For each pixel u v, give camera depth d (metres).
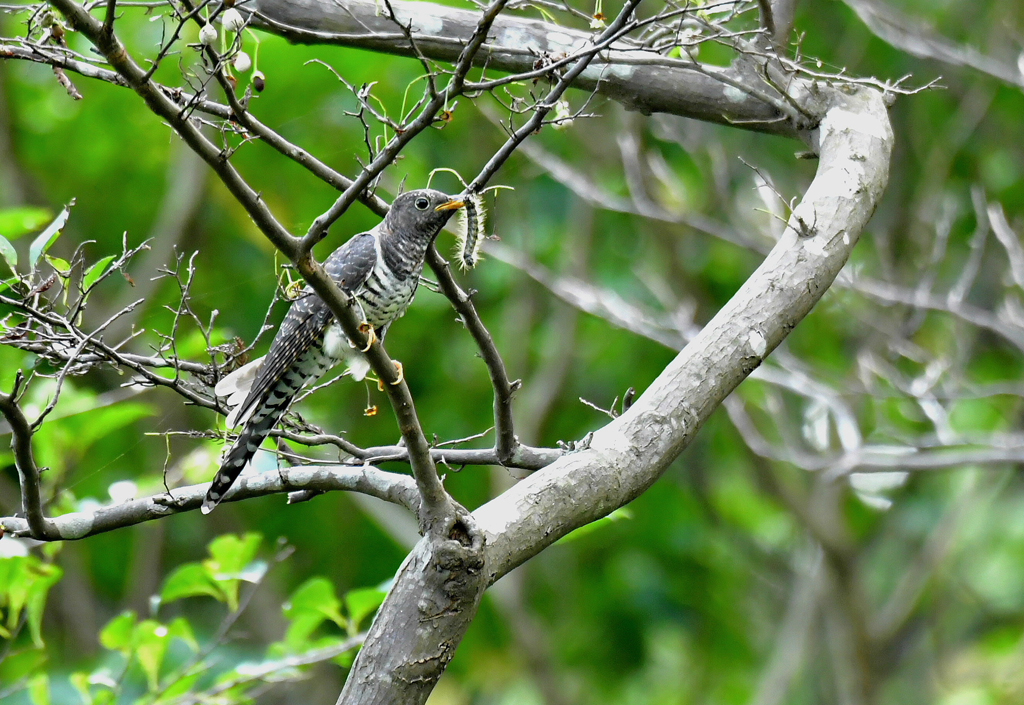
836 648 14.30
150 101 4.00
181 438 10.43
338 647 7.66
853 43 12.93
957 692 16.39
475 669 14.83
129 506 5.95
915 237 13.48
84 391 8.74
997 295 13.52
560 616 15.53
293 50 12.32
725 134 13.62
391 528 12.96
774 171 13.44
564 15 10.65
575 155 14.30
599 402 14.91
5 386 8.99
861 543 15.80
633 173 11.52
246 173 13.12
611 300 11.61
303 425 6.41
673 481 15.30
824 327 14.37
